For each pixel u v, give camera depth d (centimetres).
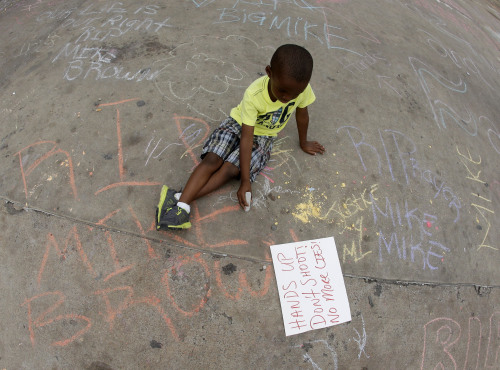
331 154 229
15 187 199
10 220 189
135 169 205
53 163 207
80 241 181
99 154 211
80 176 201
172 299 169
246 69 269
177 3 325
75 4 333
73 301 169
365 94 272
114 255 177
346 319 178
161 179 203
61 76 256
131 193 196
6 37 308
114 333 163
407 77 299
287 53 152
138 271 174
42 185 199
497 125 310
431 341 187
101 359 161
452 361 190
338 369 170
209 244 183
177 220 171
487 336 203
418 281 196
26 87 252
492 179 260
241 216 193
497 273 218
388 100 273
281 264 182
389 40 336
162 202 178
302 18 331
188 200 179
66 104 236
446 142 262
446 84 313
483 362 199
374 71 295
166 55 270
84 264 175
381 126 254
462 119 288
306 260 186
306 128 213
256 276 178
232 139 197
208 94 247
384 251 198
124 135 220
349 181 218
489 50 421
